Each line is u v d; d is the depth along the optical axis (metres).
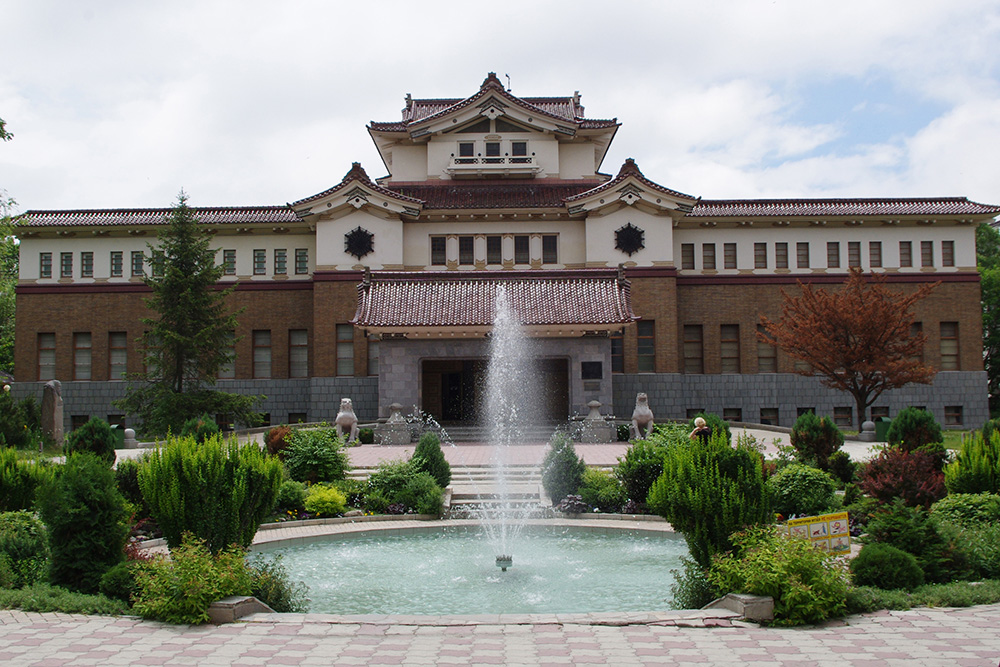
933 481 14.59
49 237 42.28
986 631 8.20
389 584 11.97
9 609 9.22
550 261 40.78
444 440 30.92
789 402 40.97
